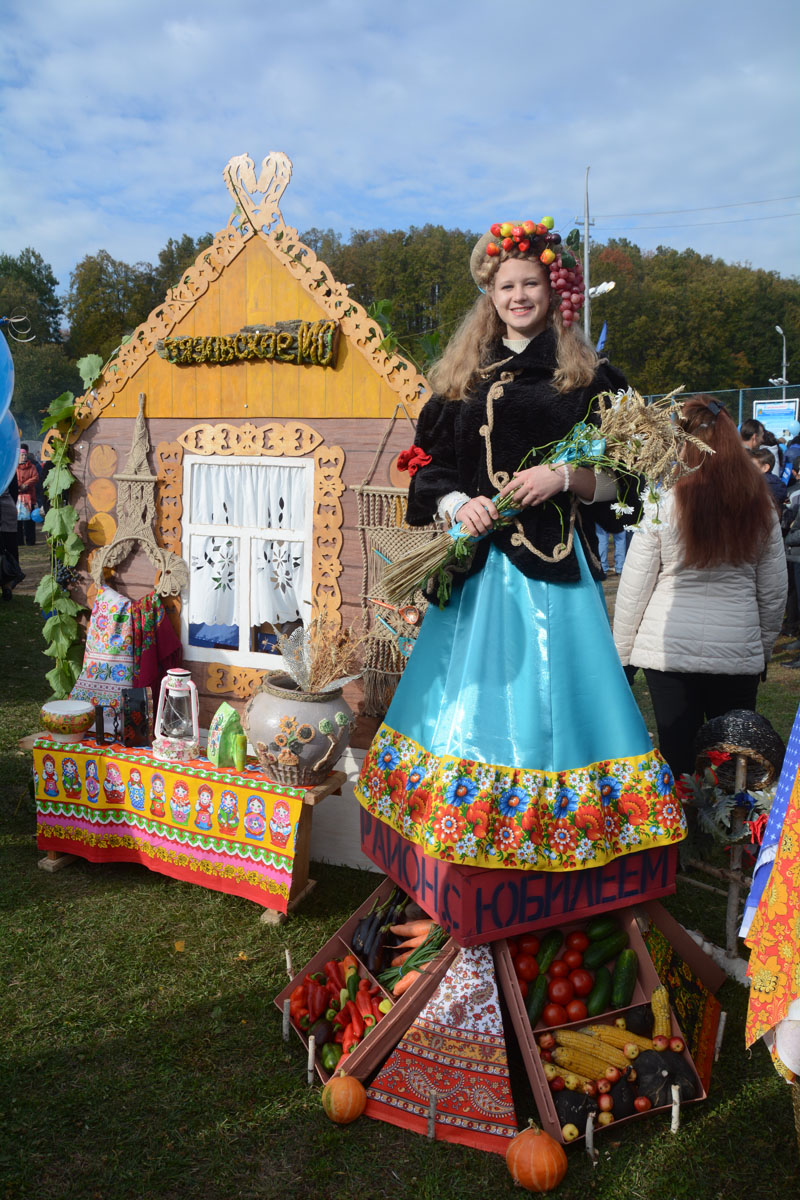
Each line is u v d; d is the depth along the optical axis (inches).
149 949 119.3
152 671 152.7
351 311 134.4
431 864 91.3
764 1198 80.3
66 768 141.2
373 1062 92.2
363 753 141.2
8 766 188.4
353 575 140.1
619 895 93.5
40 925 125.1
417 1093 88.9
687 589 125.8
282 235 137.9
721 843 113.1
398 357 132.5
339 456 138.3
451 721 91.6
